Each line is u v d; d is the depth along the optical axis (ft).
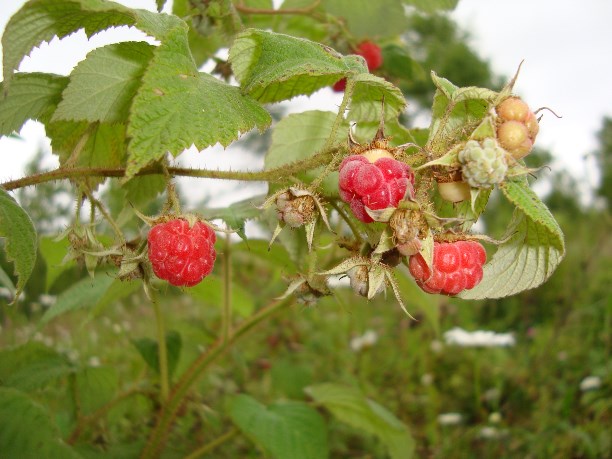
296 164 0.49
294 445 0.77
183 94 0.46
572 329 2.03
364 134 0.64
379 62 0.91
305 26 0.95
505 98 0.43
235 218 0.62
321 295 0.54
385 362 1.94
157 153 0.43
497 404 1.61
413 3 0.93
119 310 2.09
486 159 0.39
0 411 0.56
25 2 0.45
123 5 0.47
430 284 0.44
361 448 1.46
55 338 1.78
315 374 1.82
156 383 0.86
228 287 0.77
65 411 1.00
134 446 0.80
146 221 0.49
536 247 0.49
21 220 0.50
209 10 0.67
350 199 0.43
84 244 0.54
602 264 2.75
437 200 0.53
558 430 1.44
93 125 0.57
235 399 0.82
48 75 0.59
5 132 0.58
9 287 0.66
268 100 0.61
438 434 1.54
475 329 2.20
